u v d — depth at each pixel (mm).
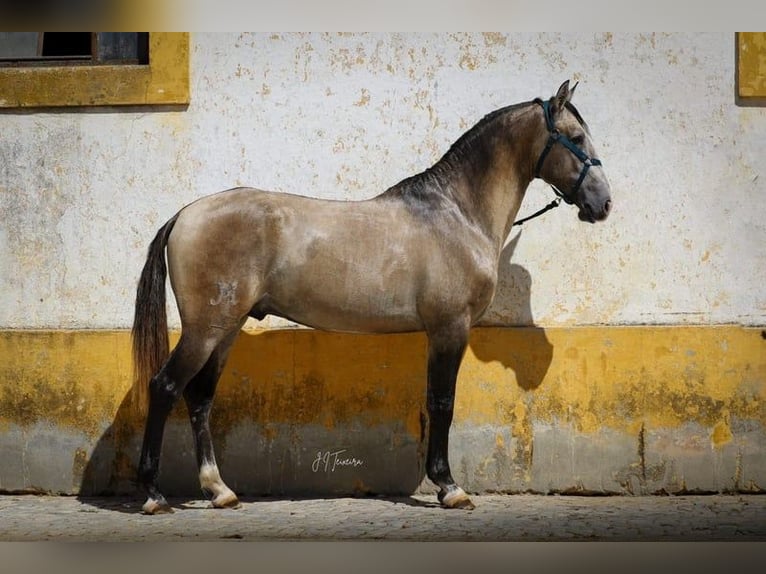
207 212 5699
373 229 5777
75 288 6590
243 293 5660
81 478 6457
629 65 6652
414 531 5410
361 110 6617
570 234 6625
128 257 6594
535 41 6652
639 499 6352
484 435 6480
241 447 6430
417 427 6438
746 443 6504
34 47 6750
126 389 6469
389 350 6453
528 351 6500
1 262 6602
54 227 6602
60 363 6480
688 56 6652
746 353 6539
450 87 6637
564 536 5316
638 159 6641
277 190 6609
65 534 5324
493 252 5949
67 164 6613
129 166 6609
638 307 6613
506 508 6031
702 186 6645
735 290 6621
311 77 6621
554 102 5922
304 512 5887
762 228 6645
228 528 5461
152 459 5742
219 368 5969
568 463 6477
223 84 6602
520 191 6059
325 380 6445
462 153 6016
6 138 6617
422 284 5773
